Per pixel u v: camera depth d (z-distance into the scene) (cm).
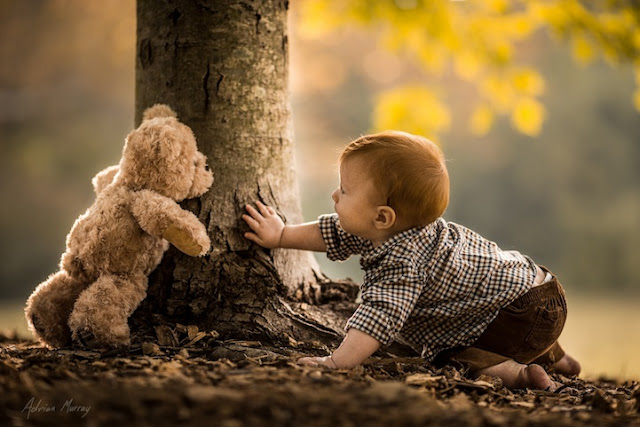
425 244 293
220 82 319
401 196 288
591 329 1084
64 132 1858
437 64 698
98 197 296
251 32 325
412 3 623
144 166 282
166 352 279
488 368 296
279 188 333
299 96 1923
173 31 322
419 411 204
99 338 275
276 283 318
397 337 319
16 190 1819
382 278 289
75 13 1669
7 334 385
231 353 274
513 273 299
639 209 2202
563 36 620
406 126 725
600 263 2145
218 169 317
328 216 318
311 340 305
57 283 292
